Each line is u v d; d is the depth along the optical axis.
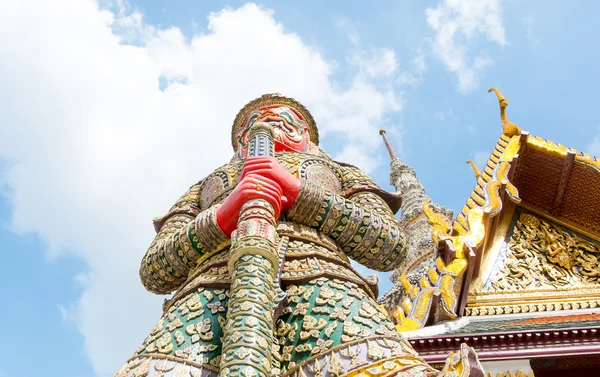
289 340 3.85
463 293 6.76
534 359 5.27
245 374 3.18
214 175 5.80
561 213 8.23
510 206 8.33
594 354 5.15
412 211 15.34
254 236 3.95
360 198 5.59
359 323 3.83
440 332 6.06
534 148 8.24
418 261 13.38
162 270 4.88
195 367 3.62
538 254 7.82
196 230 4.56
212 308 4.06
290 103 6.74
